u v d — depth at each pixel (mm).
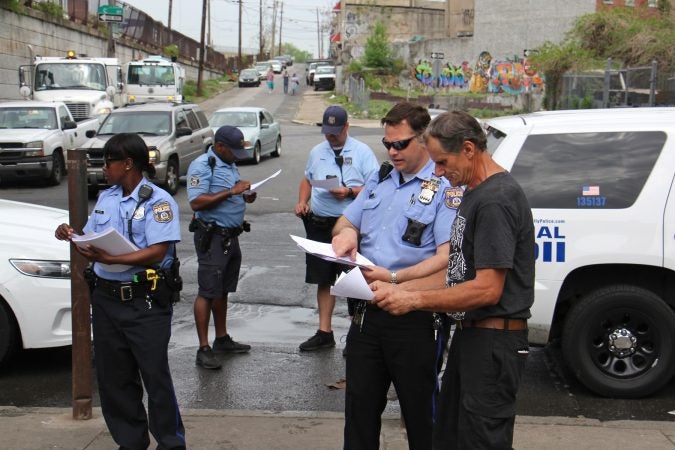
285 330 7605
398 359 3881
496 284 3219
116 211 4363
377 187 4145
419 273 3873
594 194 5688
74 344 5168
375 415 4027
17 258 6129
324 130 6492
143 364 4336
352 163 6605
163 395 4379
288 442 4891
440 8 69188
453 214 3928
